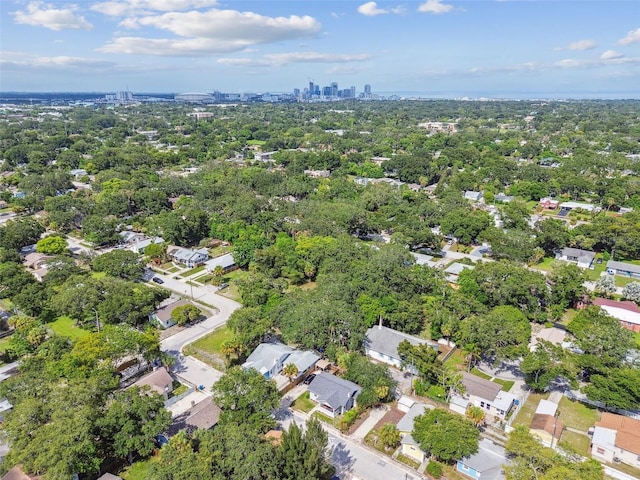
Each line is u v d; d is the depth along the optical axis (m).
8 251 102.69
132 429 47.50
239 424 49.41
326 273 90.81
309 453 42.09
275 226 120.81
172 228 114.50
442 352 70.94
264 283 83.81
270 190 159.25
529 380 60.28
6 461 44.19
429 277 85.69
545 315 78.75
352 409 56.28
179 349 72.69
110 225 118.38
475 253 111.75
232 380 53.25
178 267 106.81
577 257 105.00
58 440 42.38
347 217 119.31
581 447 51.09
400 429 51.78
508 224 121.56
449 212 128.00
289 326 70.12
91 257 102.25
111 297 78.50
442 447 46.84
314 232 113.12
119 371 63.91
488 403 56.69
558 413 56.97
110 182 155.25
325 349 68.31
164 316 79.56
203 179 171.00
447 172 190.88
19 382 53.62
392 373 65.81
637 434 49.56
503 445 50.38
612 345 60.31
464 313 74.12
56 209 132.62
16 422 46.03
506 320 67.38
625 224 109.12
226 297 91.44
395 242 105.00
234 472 40.72
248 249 104.00
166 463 41.41
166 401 58.84
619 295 88.19
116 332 63.81
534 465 42.47
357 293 79.00
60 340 64.38
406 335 70.62
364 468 48.53
